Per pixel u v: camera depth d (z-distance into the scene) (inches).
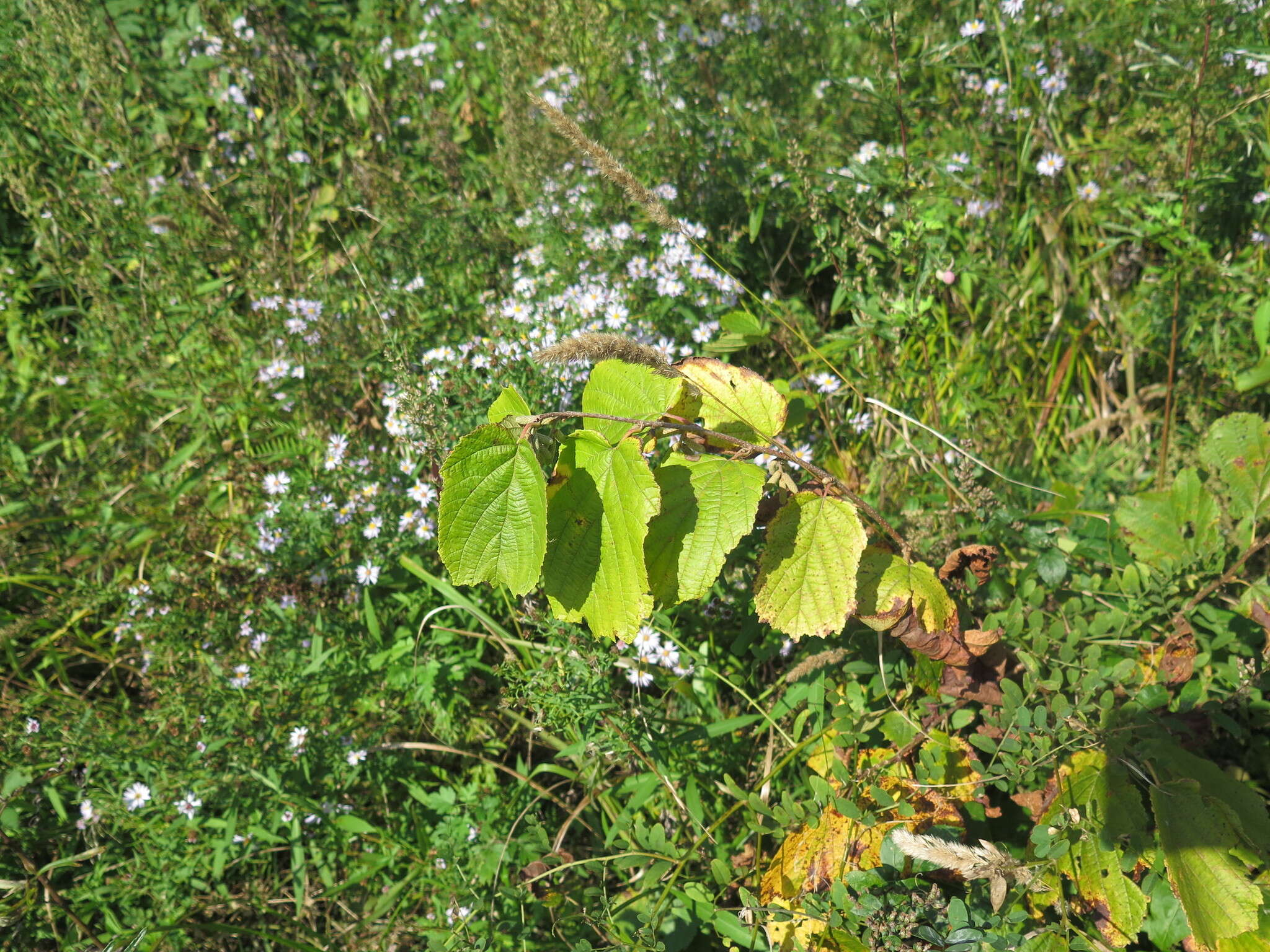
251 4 188.9
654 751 107.3
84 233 167.3
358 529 130.6
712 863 93.3
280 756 117.2
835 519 86.7
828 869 91.0
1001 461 139.5
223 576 137.4
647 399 88.6
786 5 174.2
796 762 107.0
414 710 123.6
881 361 141.6
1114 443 143.4
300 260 171.9
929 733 94.5
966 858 75.7
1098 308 149.9
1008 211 155.9
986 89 152.9
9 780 115.8
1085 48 159.0
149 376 155.9
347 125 194.1
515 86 168.2
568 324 132.9
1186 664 98.3
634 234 154.5
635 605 80.4
